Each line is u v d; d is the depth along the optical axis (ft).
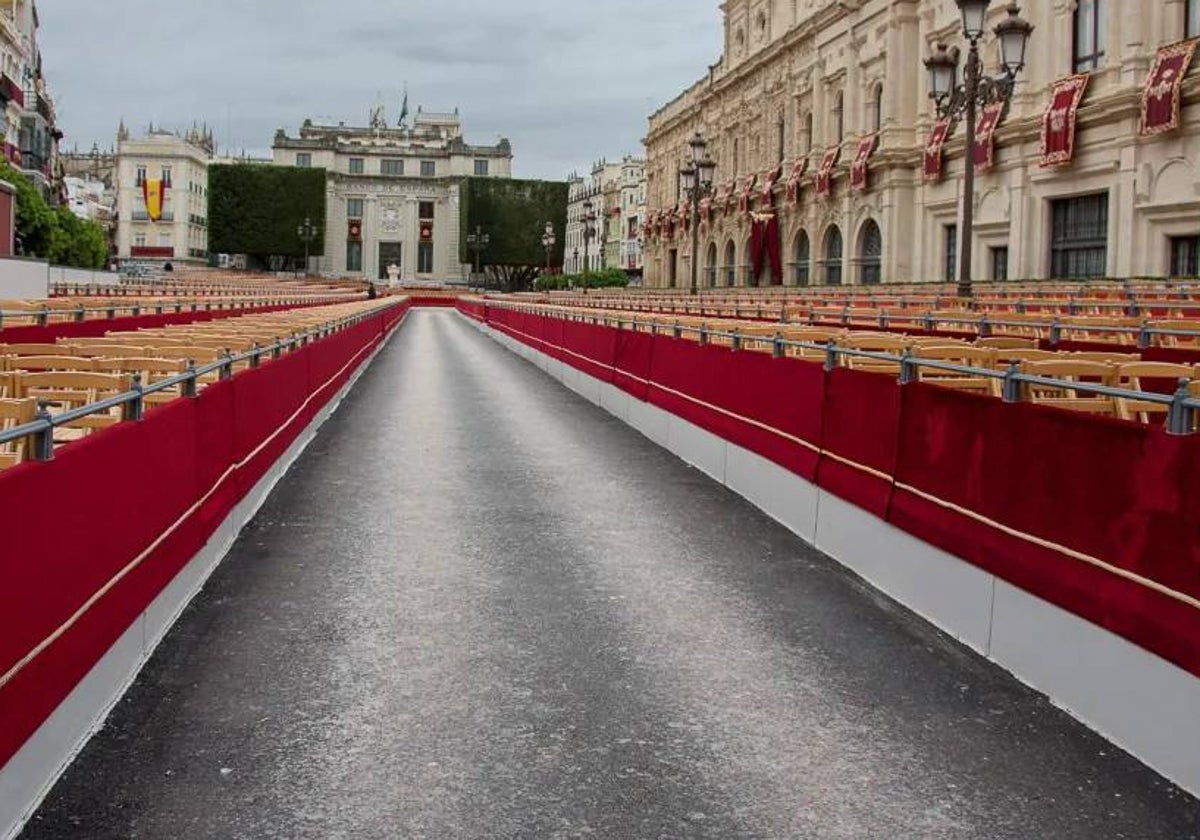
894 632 21.71
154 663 19.29
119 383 23.98
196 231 473.26
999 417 20.27
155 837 13.57
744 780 15.35
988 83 76.02
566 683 18.78
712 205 258.16
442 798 14.69
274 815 14.16
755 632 21.58
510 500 33.60
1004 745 16.55
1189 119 106.93
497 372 83.46
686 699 18.17
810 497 29.22
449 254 478.59
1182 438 15.34
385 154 479.82
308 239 412.16
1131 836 13.96
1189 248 109.91
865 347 36.24
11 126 232.32
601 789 15.02
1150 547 15.98
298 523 29.99
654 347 48.96
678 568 26.16
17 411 19.76
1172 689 15.37
